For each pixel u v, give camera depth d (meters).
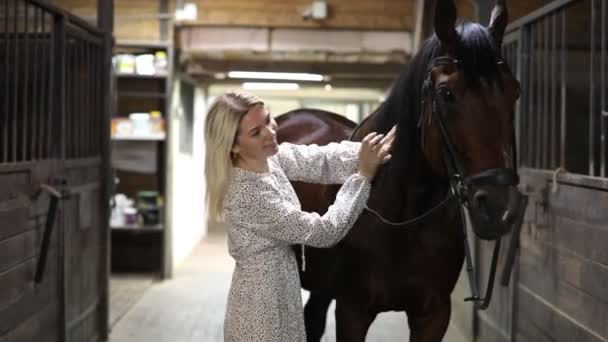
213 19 5.95
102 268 3.90
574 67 3.95
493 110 1.60
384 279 1.98
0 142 3.15
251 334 1.72
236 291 1.76
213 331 4.09
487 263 3.62
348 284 2.04
